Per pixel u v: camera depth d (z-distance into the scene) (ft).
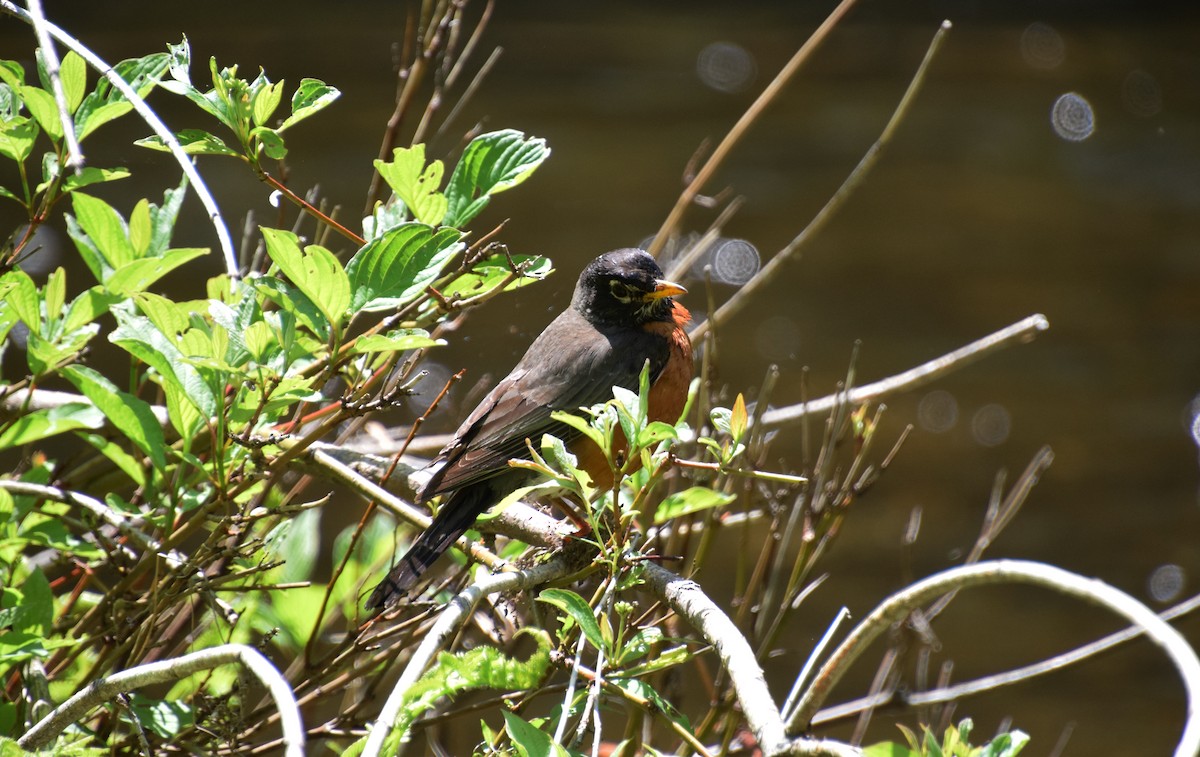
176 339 19.62
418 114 94.22
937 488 63.31
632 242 83.51
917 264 86.02
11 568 21.53
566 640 19.17
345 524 53.36
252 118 20.92
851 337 76.54
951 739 15.81
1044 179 99.40
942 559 57.36
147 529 26.78
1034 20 136.36
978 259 86.94
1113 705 48.75
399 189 20.95
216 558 21.04
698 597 19.06
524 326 60.18
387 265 19.60
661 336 30.91
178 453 20.38
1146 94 116.16
